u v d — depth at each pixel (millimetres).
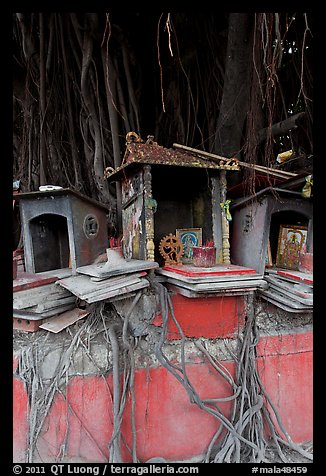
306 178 1942
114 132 3141
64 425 1646
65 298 1844
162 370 1729
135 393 1681
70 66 3279
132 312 1711
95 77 3215
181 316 1770
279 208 1978
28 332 1811
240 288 1575
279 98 3211
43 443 1646
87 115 3260
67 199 2027
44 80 3068
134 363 1616
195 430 1774
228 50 2447
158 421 1717
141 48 3465
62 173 3340
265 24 1903
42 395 1648
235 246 2328
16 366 1667
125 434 1654
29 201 2129
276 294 1827
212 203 2025
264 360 1895
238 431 1682
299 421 1944
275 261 2404
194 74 3438
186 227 2422
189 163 1860
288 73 3232
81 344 1703
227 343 1875
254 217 2092
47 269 2369
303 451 1808
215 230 2004
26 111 3191
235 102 2650
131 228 2064
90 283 1594
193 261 1864
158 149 1879
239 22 2244
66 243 2553
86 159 3285
